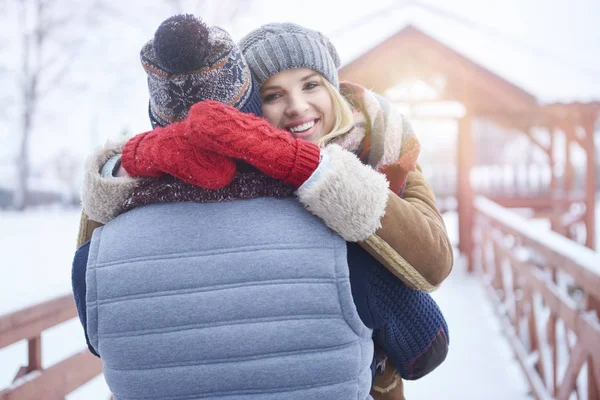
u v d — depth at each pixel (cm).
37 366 201
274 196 90
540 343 324
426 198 108
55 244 1116
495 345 434
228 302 85
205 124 81
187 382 86
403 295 93
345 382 88
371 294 90
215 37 92
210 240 87
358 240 87
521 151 3350
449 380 365
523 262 386
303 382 86
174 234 88
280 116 121
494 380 363
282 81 118
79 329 475
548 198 991
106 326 87
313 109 121
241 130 83
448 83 799
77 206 2155
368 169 88
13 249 1048
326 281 86
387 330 93
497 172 1059
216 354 85
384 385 115
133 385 88
